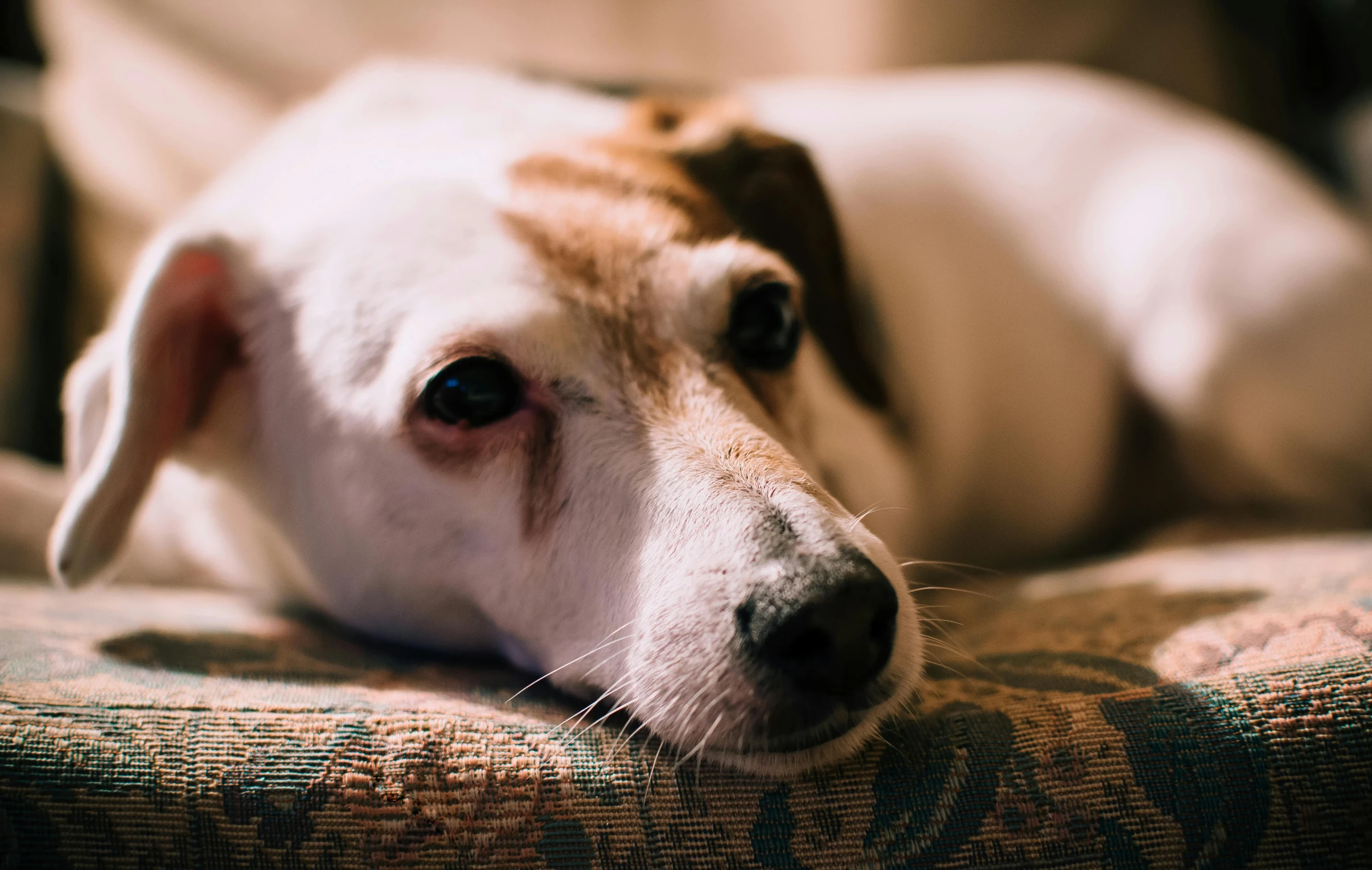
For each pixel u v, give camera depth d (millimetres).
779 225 416
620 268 328
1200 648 295
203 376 363
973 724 279
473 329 314
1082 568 439
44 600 345
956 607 382
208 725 266
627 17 606
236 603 388
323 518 347
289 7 569
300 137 406
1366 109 662
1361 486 494
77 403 358
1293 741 272
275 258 351
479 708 287
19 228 514
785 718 278
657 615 292
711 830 265
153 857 253
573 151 365
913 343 488
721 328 334
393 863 256
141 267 348
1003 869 262
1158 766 269
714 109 426
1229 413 492
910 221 505
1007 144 538
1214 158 521
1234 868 266
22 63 657
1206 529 497
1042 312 518
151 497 416
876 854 263
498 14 591
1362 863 269
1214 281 491
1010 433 512
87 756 257
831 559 280
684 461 306
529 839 260
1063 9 642
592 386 319
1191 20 659
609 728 291
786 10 620
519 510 321
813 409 396
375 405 326
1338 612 300
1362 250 500
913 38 630
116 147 555
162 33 564
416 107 409
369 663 323
